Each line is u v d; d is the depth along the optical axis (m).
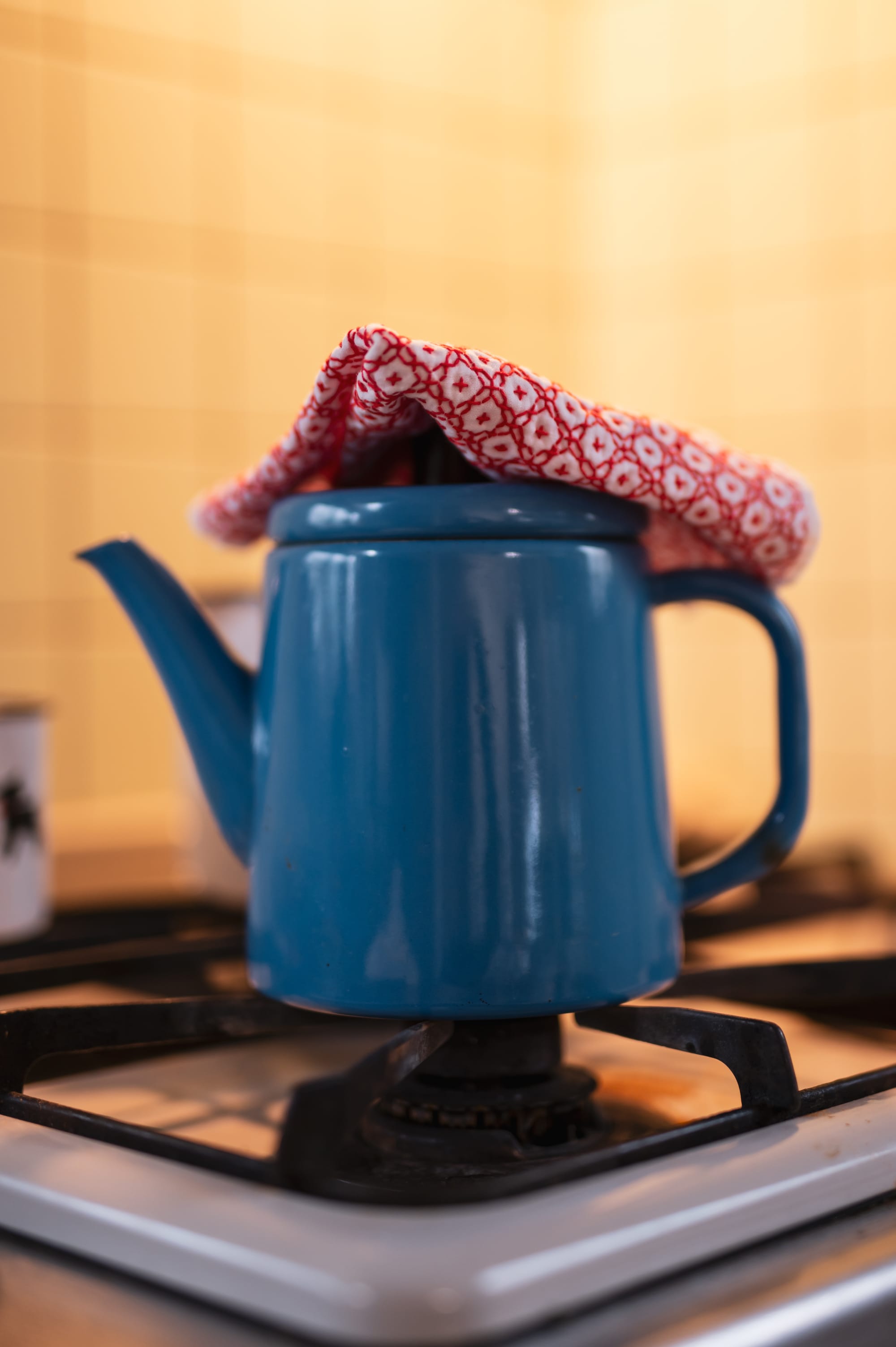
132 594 0.45
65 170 1.13
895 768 1.30
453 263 1.40
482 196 1.42
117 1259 0.30
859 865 0.86
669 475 0.40
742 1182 0.32
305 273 1.29
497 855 0.37
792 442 1.35
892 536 1.29
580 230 1.49
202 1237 0.29
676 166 1.41
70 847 1.04
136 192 1.17
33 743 0.65
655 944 0.40
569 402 0.37
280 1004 0.43
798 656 0.44
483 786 0.37
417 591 0.37
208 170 1.22
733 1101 0.44
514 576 0.38
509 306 1.45
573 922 0.38
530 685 0.38
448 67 1.38
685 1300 0.28
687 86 1.39
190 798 0.74
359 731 0.38
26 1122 0.38
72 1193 0.32
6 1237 0.33
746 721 1.38
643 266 1.44
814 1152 0.34
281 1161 0.31
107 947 0.65
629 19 1.42
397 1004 0.37
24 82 1.10
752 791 0.91
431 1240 0.28
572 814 0.38
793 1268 0.30
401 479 0.44
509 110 1.43
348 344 0.36
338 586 0.39
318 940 0.38
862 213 1.29
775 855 0.44
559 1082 0.40
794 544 0.44
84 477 1.15
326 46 1.29
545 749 0.38
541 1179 0.31
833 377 1.32
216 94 1.22
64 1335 0.28
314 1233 0.28
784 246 1.34
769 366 1.36
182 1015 0.42
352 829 0.38
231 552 1.24
